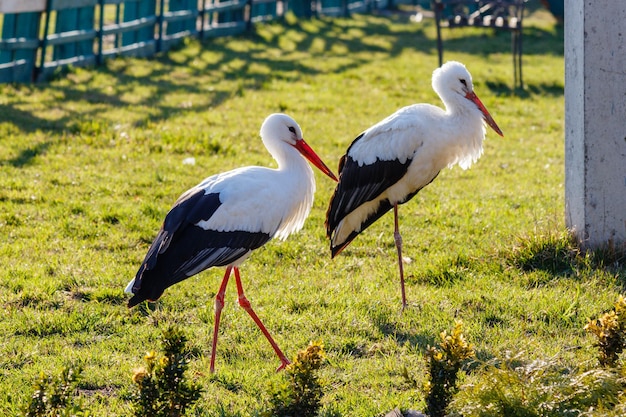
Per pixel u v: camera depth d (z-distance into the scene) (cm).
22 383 617
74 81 1727
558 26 2761
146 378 499
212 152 1285
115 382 623
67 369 504
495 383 528
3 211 993
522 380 536
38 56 1969
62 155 1228
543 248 856
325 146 1366
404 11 3078
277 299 781
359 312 752
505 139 1470
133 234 941
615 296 770
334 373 643
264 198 682
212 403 595
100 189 1090
